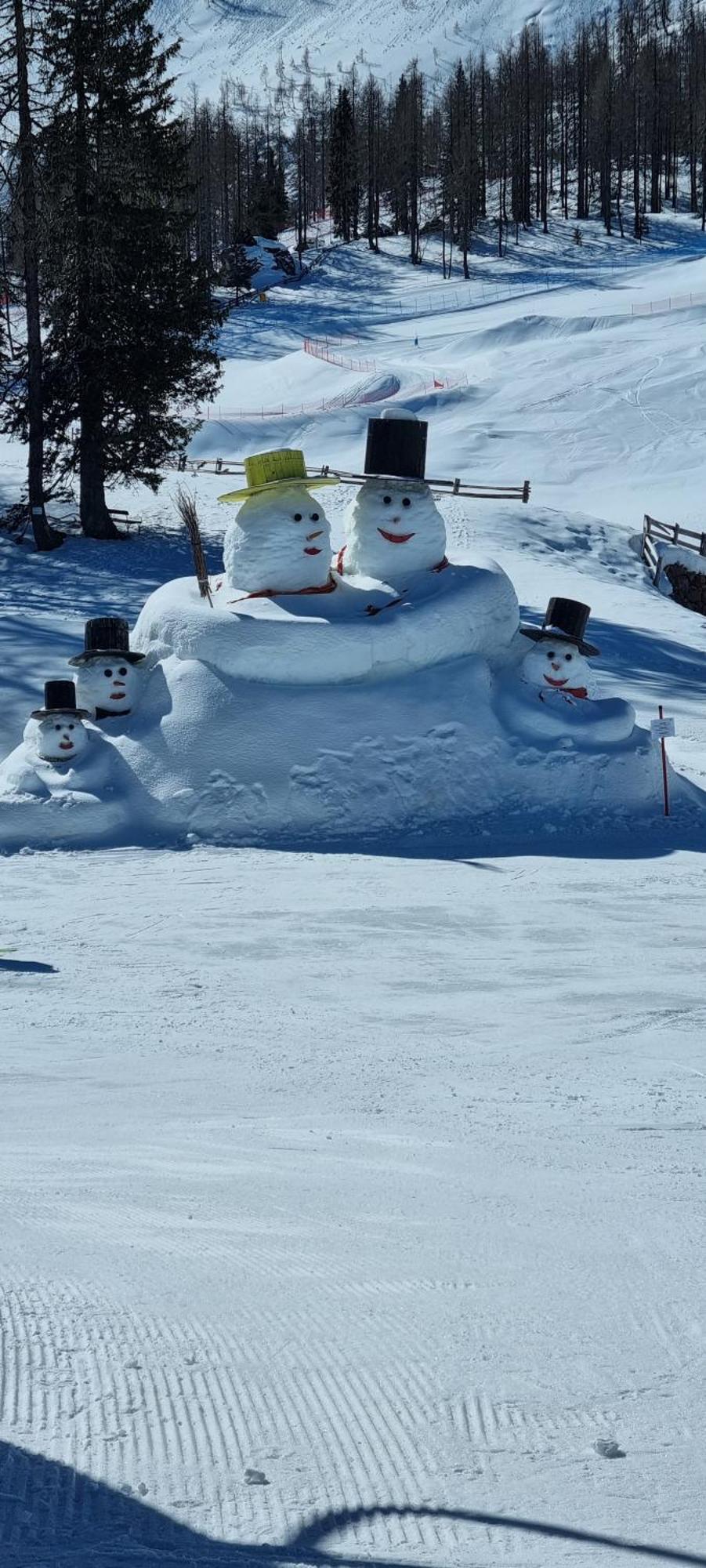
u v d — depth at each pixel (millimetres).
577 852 20266
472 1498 3045
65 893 17656
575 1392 3643
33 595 37406
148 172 41594
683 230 130750
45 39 39250
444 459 64375
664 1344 4020
